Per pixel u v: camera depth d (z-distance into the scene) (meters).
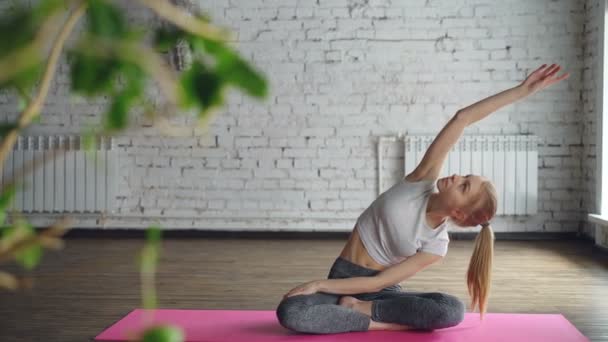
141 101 0.54
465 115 2.95
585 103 6.64
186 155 6.97
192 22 0.47
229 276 4.96
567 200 6.78
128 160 6.98
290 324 3.01
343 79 6.88
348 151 6.90
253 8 6.88
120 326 3.41
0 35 0.38
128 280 4.78
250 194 6.98
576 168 6.75
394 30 6.82
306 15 6.87
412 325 3.13
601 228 6.14
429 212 3.00
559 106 6.73
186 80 0.46
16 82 0.45
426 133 6.84
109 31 0.44
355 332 3.12
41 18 0.40
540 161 6.77
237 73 0.46
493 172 6.67
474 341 3.02
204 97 0.46
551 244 6.52
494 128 6.77
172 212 7.01
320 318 3.02
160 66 0.46
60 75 6.93
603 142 6.14
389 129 6.87
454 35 6.79
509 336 3.12
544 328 3.29
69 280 4.78
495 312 3.84
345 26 6.84
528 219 6.82
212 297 4.23
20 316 3.75
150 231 0.53
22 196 6.81
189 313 3.64
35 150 6.79
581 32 6.67
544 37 6.72
